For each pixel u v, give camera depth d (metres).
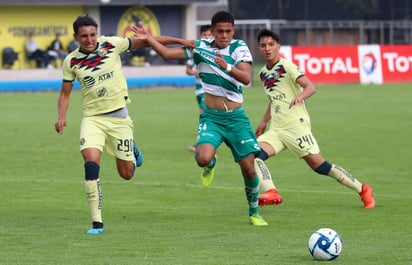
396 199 41.44
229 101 35.03
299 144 39.06
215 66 34.72
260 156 38.50
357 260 28.55
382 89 119.06
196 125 79.25
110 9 135.00
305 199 41.66
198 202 41.22
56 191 44.75
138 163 37.09
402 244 31.11
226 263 28.28
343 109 92.56
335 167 39.19
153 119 84.81
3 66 128.50
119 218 37.00
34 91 124.31
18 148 63.53
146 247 30.86
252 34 172.88
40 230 34.22
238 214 37.88
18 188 45.66
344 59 128.75
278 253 29.73
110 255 29.56
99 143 34.09
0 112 92.25
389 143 64.44
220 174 50.62
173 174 50.72
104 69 34.34
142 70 133.00
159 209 39.31
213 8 181.88
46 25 131.62
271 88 39.66
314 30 174.62
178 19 140.25
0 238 32.59
